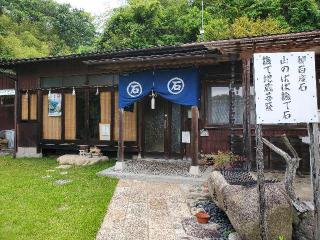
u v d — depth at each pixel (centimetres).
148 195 700
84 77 1269
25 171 980
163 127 1144
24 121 1341
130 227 511
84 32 4234
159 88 920
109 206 617
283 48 723
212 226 517
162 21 2409
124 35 2406
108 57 1137
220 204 545
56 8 4181
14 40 2697
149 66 891
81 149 1199
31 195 693
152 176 850
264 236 388
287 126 980
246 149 806
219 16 2156
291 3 1962
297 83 392
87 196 687
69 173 939
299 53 396
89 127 1256
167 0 2862
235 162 843
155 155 1150
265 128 998
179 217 559
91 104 1257
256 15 1964
